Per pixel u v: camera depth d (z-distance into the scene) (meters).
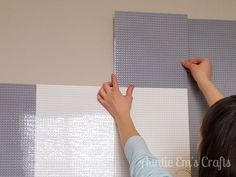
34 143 1.21
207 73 1.26
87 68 1.28
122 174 1.23
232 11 1.41
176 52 1.31
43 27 1.28
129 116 1.14
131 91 1.21
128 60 1.28
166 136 1.27
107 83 1.24
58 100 1.24
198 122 1.31
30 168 1.20
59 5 1.29
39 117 1.23
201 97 1.32
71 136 1.23
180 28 1.33
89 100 1.25
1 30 1.25
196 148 1.29
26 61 1.25
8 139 1.20
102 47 1.30
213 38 1.37
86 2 1.31
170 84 1.30
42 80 1.25
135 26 1.30
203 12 1.39
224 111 0.81
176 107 1.29
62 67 1.27
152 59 1.29
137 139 1.05
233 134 0.78
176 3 1.37
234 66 1.37
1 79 1.23
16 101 1.22
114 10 1.33
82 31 1.30
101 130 1.25
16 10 1.27
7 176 1.19
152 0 1.36
